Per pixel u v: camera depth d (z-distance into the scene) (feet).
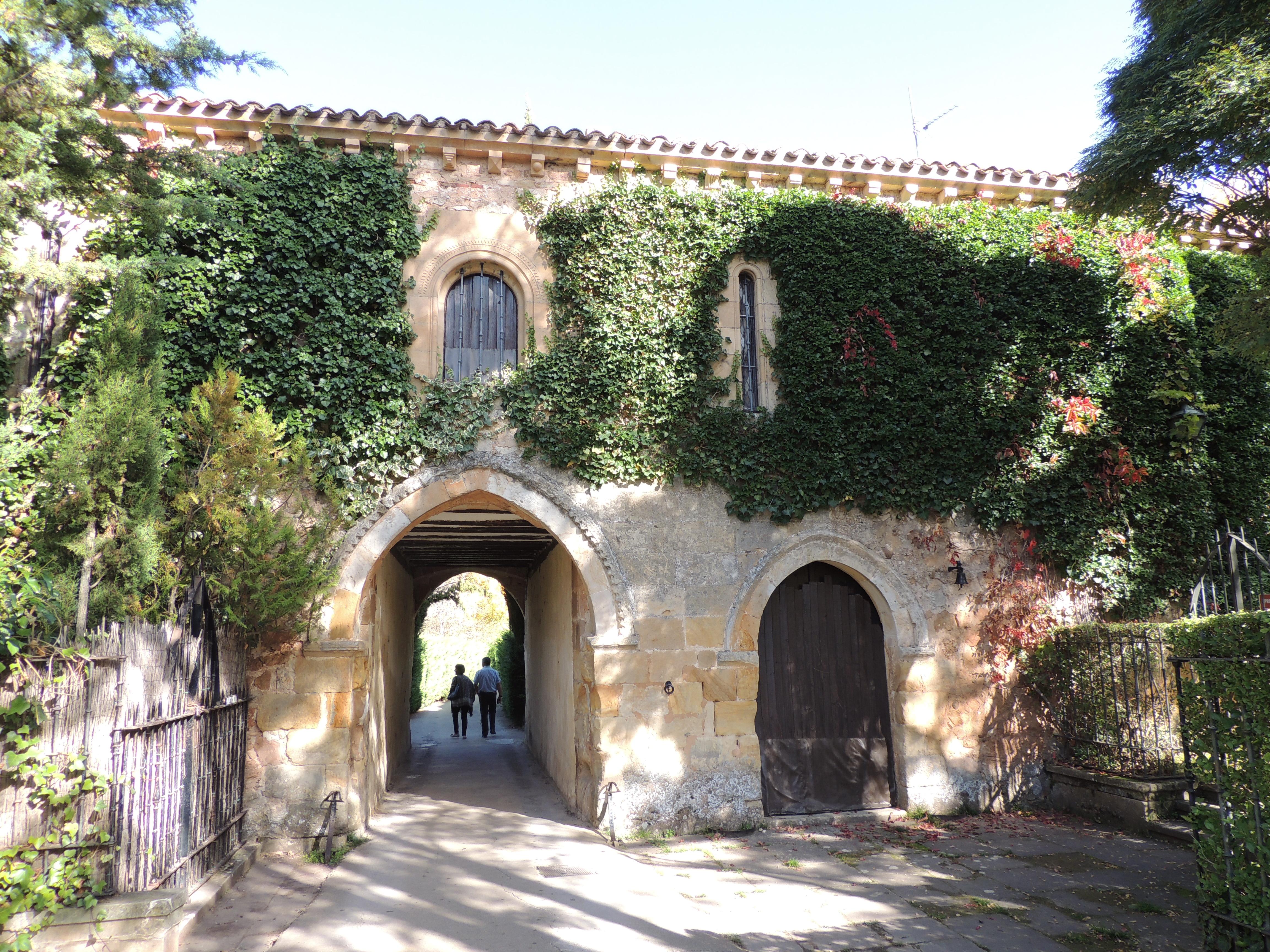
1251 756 17.17
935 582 33.04
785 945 19.04
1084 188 28.60
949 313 34.09
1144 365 36.04
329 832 25.29
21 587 17.28
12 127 19.79
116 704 17.61
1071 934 19.51
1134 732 29.43
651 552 30.55
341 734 27.20
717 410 31.35
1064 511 34.09
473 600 115.55
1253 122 24.17
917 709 32.01
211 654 22.63
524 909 21.12
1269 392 37.22
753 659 30.45
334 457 28.32
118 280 24.20
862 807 32.22
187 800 20.24
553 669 40.65
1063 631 32.27
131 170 23.72
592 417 30.63
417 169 30.81
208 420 24.35
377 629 33.24
